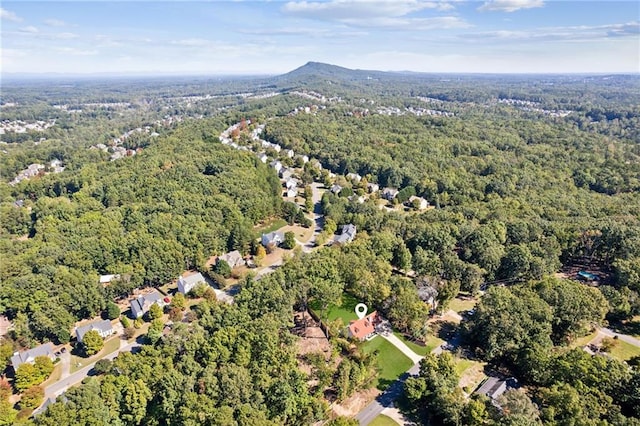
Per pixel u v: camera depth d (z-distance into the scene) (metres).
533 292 106.25
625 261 122.94
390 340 105.19
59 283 128.38
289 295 106.56
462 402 80.62
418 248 139.50
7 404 90.56
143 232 157.00
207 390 80.12
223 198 188.25
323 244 172.50
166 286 145.38
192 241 153.88
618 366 82.56
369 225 175.00
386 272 123.31
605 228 137.75
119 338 119.50
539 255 133.50
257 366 86.44
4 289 123.88
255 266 155.62
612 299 110.00
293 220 194.25
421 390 84.06
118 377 84.94
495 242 140.50
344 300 117.56
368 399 89.00
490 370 95.44
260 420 73.12
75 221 175.75
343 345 99.50
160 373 86.00
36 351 108.81
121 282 133.62
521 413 73.44
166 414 78.69
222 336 92.81
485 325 98.81
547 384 86.44
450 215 166.12
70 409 76.38
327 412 84.06
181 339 97.44
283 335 96.12
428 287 120.12
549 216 170.12
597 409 73.94
